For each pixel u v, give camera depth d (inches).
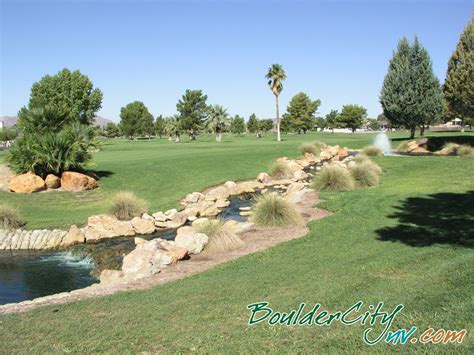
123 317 270.4
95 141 1034.7
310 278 321.4
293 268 354.3
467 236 406.6
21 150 890.7
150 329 248.5
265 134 4768.7
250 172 1138.7
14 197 813.9
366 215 548.4
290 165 1176.2
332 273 328.2
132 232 623.2
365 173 820.0
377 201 627.5
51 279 450.9
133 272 401.7
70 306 297.9
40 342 239.6
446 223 467.8
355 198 669.3
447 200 596.7
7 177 900.0
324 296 279.7
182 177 1035.9
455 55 1647.4
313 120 4296.3
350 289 288.8
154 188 938.7
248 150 1555.1
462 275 289.4
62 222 667.4
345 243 426.0
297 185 861.8
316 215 594.9
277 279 327.3
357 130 5305.1
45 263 509.7
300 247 428.5
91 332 249.3
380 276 311.0
